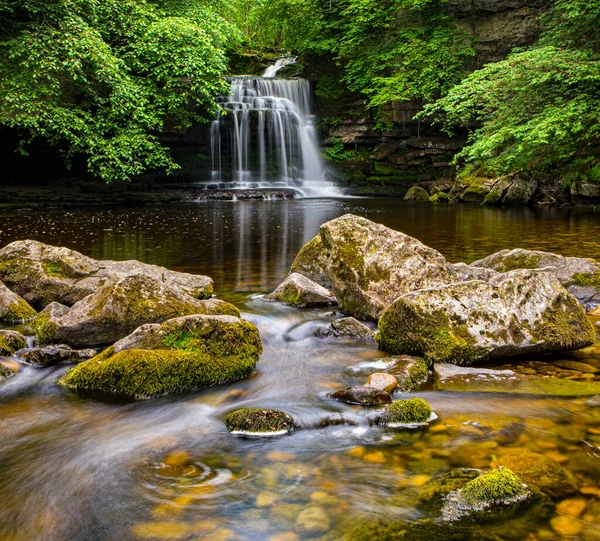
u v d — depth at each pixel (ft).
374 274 16.81
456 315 13.00
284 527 6.80
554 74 48.78
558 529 6.63
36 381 12.02
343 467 8.25
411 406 9.82
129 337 12.25
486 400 10.64
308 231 38.01
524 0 72.49
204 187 75.41
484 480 7.32
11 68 50.26
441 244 30.48
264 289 20.65
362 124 86.07
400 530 6.67
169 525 6.91
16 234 34.86
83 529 6.89
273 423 9.49
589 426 9.42
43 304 18.06
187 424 9.93
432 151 82.17
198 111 78.48
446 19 78.02
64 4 51.08
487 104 55.42
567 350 13.41
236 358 12.48
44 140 65.87
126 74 57.06
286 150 86.69
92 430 9.72
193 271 23.97
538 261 19.29
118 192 65.16
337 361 13.25
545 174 62.08
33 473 8.23
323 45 87.04
